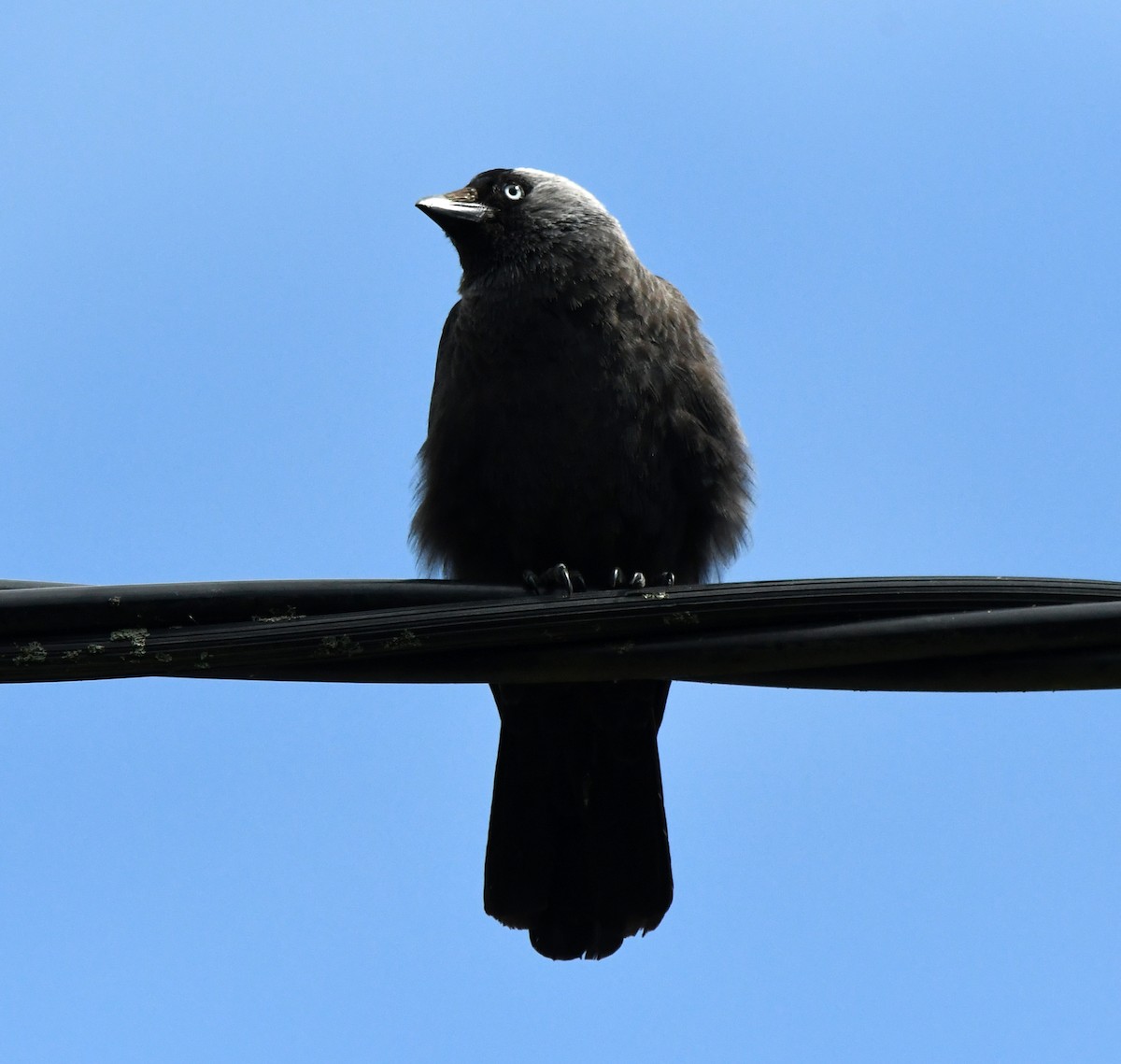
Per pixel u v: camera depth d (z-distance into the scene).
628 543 10.82
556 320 10.66
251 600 7.39
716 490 10.74
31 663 7.27
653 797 10.90
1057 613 7.04
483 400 10.61
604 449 10.47
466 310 11.09
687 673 7.45
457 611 7.39
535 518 10.70
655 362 10.59
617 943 10.73
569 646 7.46
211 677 7.51
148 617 7.34
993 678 7.23
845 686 7.45
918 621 7.18
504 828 10.93
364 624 7.36
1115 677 7.07
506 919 10.82
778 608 7.30
